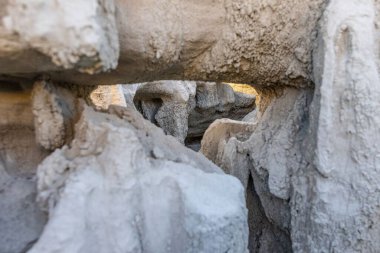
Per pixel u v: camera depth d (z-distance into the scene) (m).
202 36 1.05
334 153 0.97
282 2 1.00
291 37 1.03
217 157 1.53
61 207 0.65
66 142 0.87
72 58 0.60
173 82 3.02
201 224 0.73
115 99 2.37
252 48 1.08
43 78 0.83
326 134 0.95
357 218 0.97
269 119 1.25
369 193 0.95
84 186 0.68
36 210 0.79
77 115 0.92
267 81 1.21
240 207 0.81
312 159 1.01
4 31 0.57
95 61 0.63
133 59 0.93
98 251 0.68
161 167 0.78
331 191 0.98
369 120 0.92
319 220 1.00
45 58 0.65
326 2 0.95
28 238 0.75
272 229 1.29
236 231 0.79
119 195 0.70
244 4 1.02
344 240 1.00
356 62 0.90
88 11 0.58
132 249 0.69
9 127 0.89
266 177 1.22
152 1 0.90
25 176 0.88
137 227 0.72
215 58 1.11
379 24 0.91
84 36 0.58
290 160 1.13
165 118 3.07
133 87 3.05
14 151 0.90
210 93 3.23
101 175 0.71
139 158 0.74
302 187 1.07
